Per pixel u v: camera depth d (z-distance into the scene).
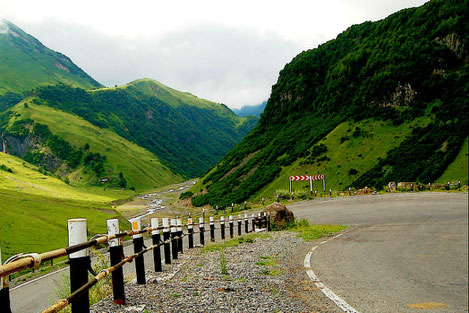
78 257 3.93
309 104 165.38
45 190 102.00
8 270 2.30
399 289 7.59
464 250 13.10
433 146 87.06
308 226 24.56
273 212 24.59
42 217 37.62
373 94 126.88
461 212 27.12
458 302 6.55
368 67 140.38
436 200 36.19
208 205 98.56
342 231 21.03
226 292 6.80
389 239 16.50
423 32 138.00
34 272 16.80
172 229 11.57
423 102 114.19
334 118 135.38
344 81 149.88
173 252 11.53
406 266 10.28
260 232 22.36
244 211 44.25
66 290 7.23
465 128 87.25
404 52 130.50
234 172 127.06
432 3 147.75
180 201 123.19
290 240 17.08
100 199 126.62
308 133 133.25
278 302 6.18
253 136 171.88
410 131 101.88
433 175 74.06
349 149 104.25
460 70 117.12
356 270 9.70
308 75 178.00
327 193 57.66
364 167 93.06
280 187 95.69
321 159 103.44
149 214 87.88
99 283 7.07
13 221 33.94
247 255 12.34
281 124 165.62
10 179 104.75
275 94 181.50
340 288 7.62
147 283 7.38
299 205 44.78
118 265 5.07
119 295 5.53
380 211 32.16
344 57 163.50
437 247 13.91
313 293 7.07
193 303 5.87
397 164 85.94
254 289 7.19
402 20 156.62
